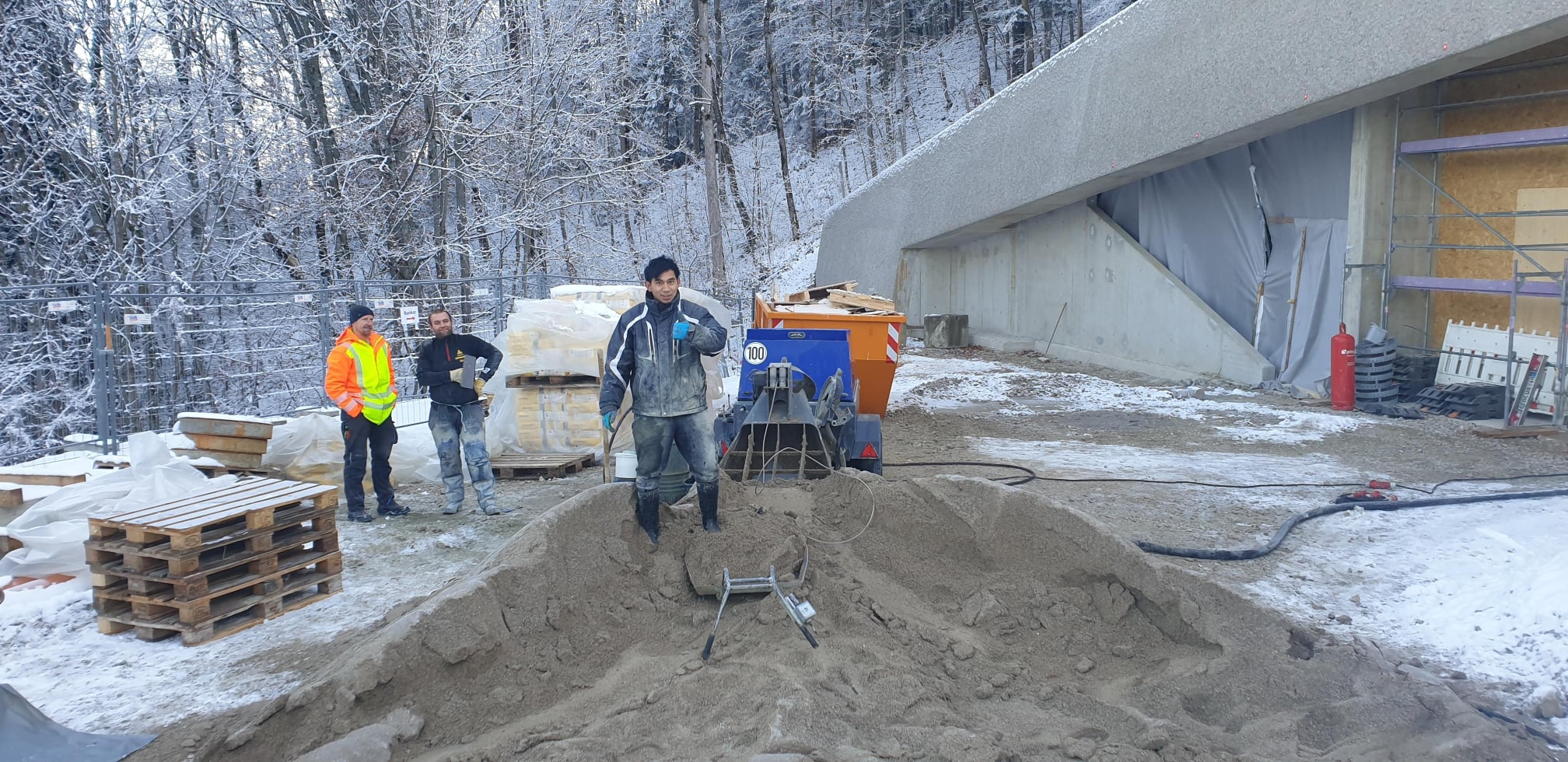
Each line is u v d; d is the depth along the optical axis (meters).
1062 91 17.94
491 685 4.59
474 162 20.86
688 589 5.55
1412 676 4.40
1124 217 19.50
